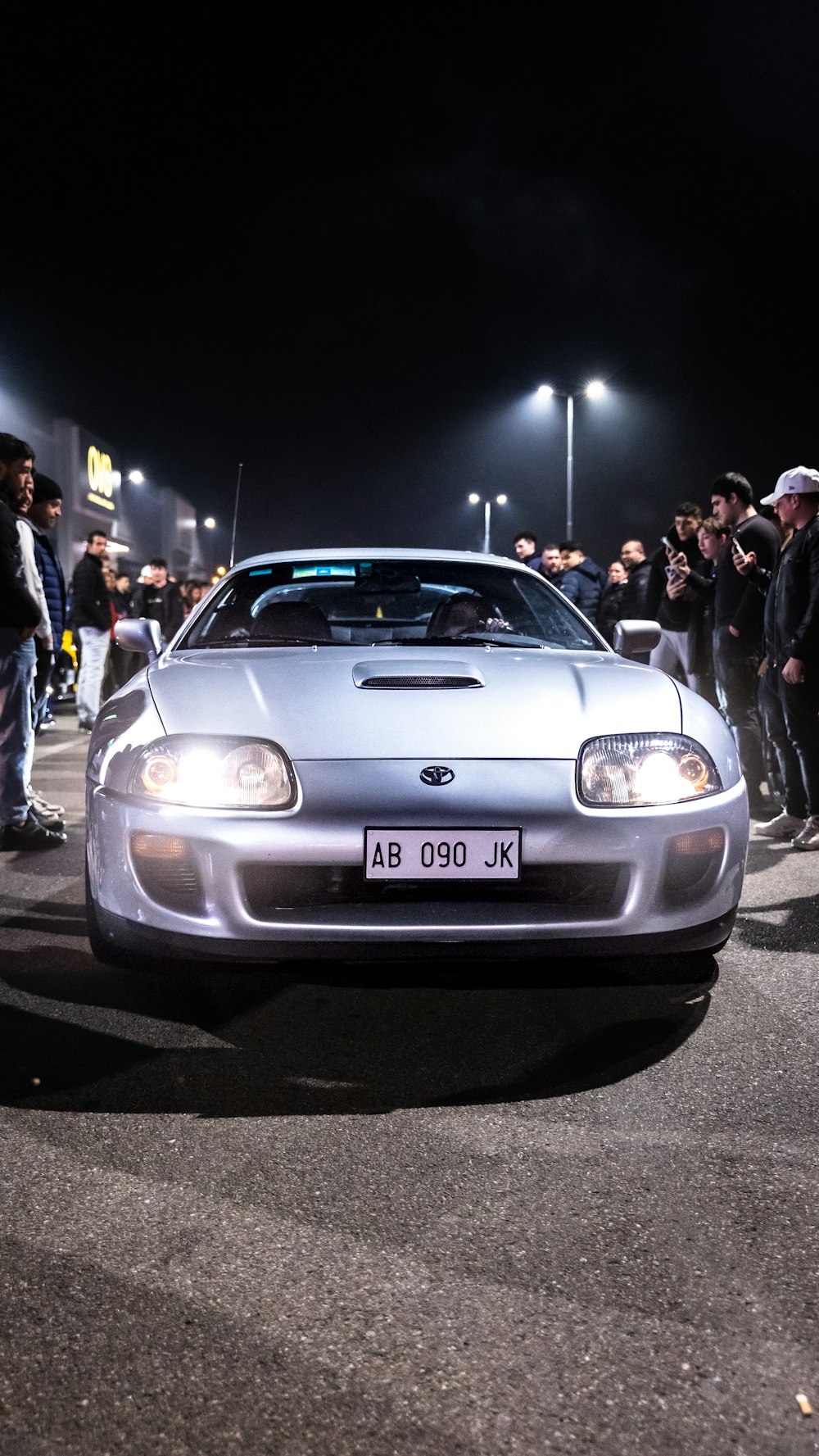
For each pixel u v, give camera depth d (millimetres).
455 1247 1583
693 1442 1201
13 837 4484
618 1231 1627
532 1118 2012
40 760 7355
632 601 7754
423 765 2285
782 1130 1963
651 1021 2518
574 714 2463
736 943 3135
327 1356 1338
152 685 2719
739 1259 1550
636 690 2646
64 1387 1281
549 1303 1447
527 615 3537
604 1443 1199
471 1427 1222
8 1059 2270
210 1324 1399
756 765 5480
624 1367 1321
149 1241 1595
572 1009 2596
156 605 10562
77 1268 1526
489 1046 2365
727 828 2416
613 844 2285
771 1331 1389
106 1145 1897
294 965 2305
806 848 4418
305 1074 2207
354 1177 1789
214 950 2293
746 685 5469
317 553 3809
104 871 2418
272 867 2289
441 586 3631
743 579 5438
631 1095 2115
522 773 2293
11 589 4121
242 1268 1528
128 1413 1239
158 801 2326
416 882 2264
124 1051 2316
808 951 3055
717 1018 2535
